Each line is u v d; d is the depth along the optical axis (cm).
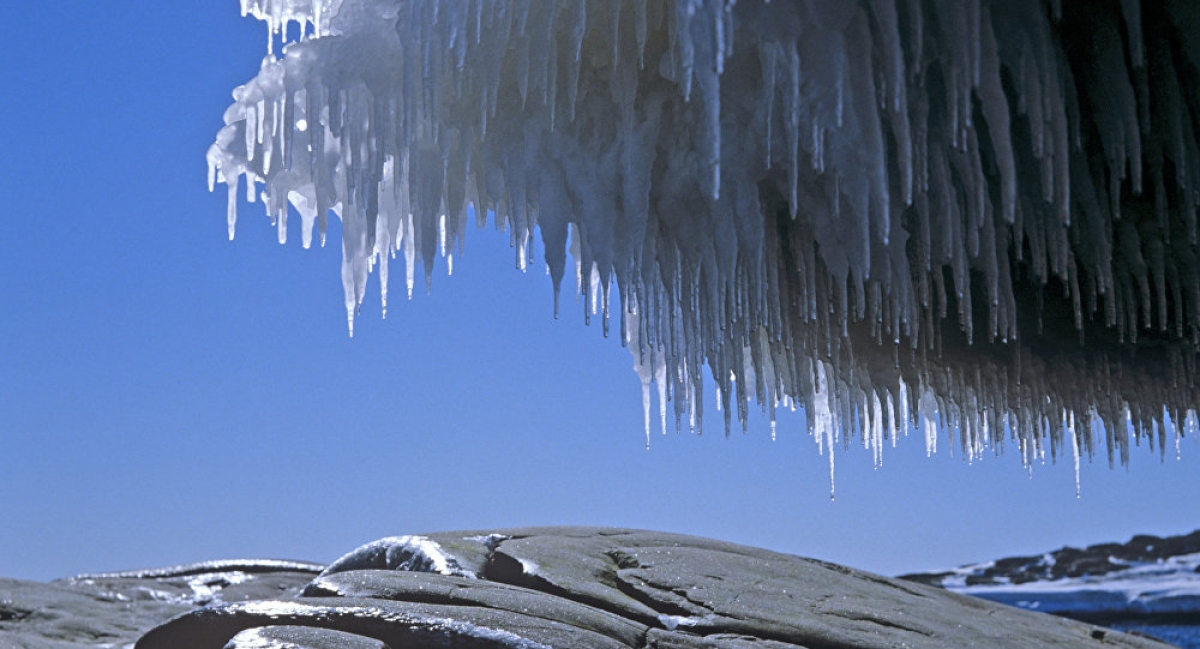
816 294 644
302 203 664
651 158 545
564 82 554
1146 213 586
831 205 550
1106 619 2289
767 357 768
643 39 470
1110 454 788
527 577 604
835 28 449
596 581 612
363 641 457
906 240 571
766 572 670
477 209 629
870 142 452
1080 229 577
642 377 756
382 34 564
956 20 445
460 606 513
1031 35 453
